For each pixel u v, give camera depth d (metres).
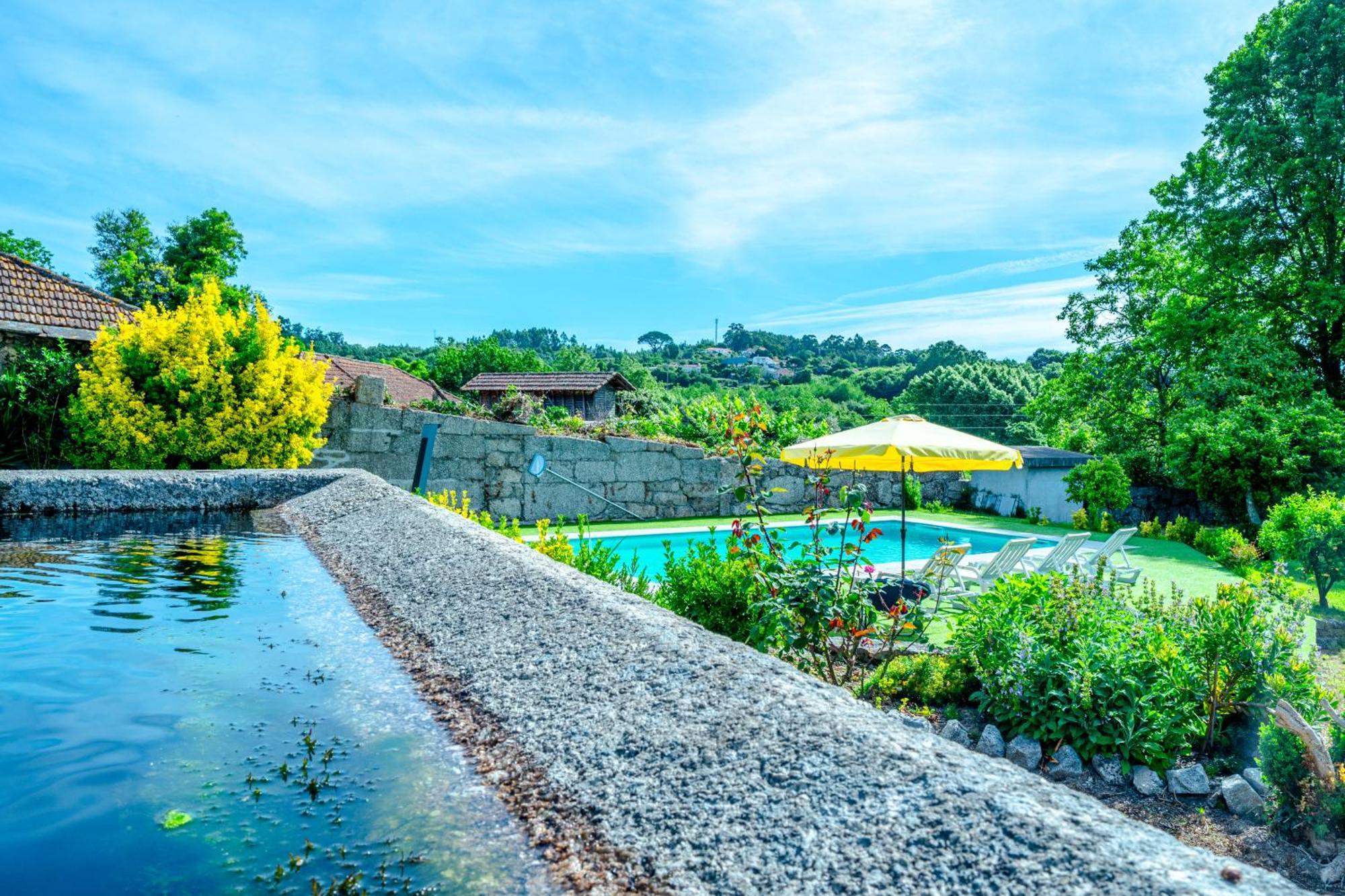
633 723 2.69
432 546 5.75
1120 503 16.27
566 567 4.70
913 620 5.07
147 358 10.74
